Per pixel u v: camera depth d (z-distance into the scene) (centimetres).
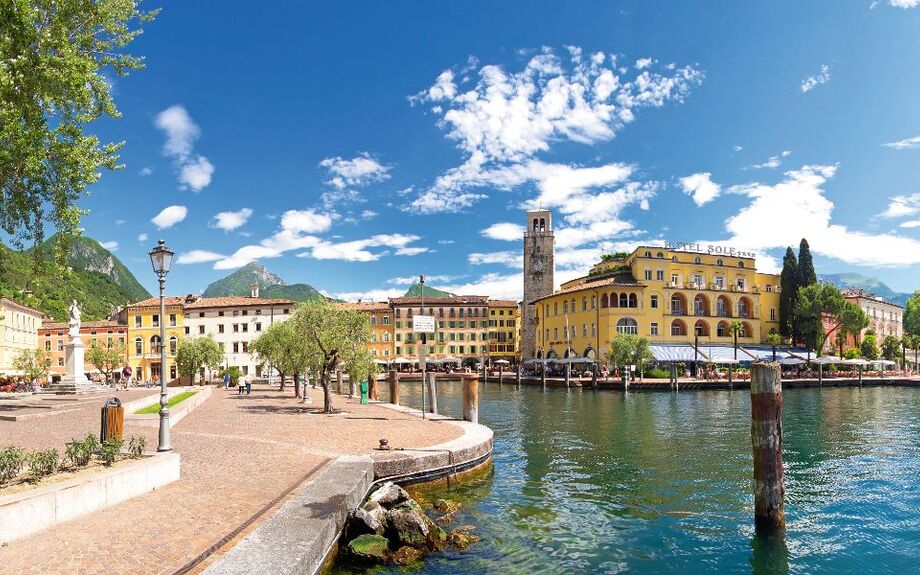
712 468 2134
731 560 1266
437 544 1273
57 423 2458
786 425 3478
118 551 922
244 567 876
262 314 10100
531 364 10338
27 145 1526
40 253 1816
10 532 954
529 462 2248
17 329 8600
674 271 9156
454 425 2562
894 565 1250
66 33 1583
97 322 10188
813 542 1377
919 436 3006
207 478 1436
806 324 9619
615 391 6712
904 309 14400
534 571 1185
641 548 1321
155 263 1600
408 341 12531
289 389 6269
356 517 1231
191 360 6712
